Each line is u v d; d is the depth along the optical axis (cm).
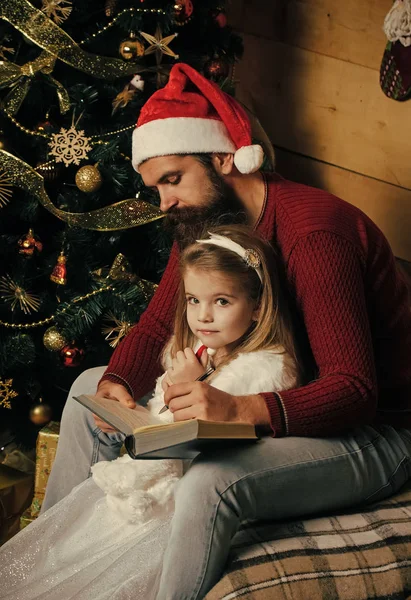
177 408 147
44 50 215
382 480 163
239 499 143
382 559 147
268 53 296
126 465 161
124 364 185
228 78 232
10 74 217
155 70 223
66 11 217
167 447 137
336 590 141
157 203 231
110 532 168
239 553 144
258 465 146
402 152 271
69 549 170
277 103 298
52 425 219
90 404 155
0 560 170
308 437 154
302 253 161
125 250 241
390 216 279
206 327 165
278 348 164
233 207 175
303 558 144
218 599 137
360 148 282
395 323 173
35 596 164
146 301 234
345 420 154
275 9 290
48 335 231
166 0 224
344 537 151
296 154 298
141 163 175
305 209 167
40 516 177
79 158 221
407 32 254
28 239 227
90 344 243
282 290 168
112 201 235
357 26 274
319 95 288
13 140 234
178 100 171
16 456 251
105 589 155
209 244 165
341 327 155
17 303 236
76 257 234
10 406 235
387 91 268
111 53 231
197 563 140
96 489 175
